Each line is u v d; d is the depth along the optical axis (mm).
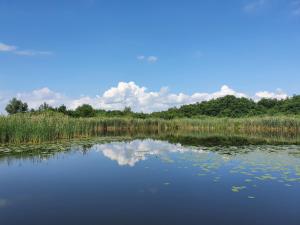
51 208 8703
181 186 11039
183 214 8148
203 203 9109
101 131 47875
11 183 11648
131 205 8930
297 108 72750
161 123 57344
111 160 16828
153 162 16062
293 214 8180
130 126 54656
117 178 12383
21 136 23969
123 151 20781
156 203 9148
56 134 28578
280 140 29453
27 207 8789
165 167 14602
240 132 45375
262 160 16250
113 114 75250
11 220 7777
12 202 9289
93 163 15898
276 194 10000
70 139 29000
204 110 85625
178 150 21062
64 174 13242
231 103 84625
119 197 9727
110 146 23969
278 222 7602
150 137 34625
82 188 10922
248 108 82375
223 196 9844
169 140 30078
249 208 8656
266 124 48188
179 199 9477
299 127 44625
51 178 12477
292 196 9789
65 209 8633
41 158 17453
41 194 10125
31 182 11789
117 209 8570
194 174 12938
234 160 16312
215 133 43500
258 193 10117
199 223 7527
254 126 49594
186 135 38906
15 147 21453
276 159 16578
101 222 7613
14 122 24094
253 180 11812
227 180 11914
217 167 14406
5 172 13703
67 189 10789
